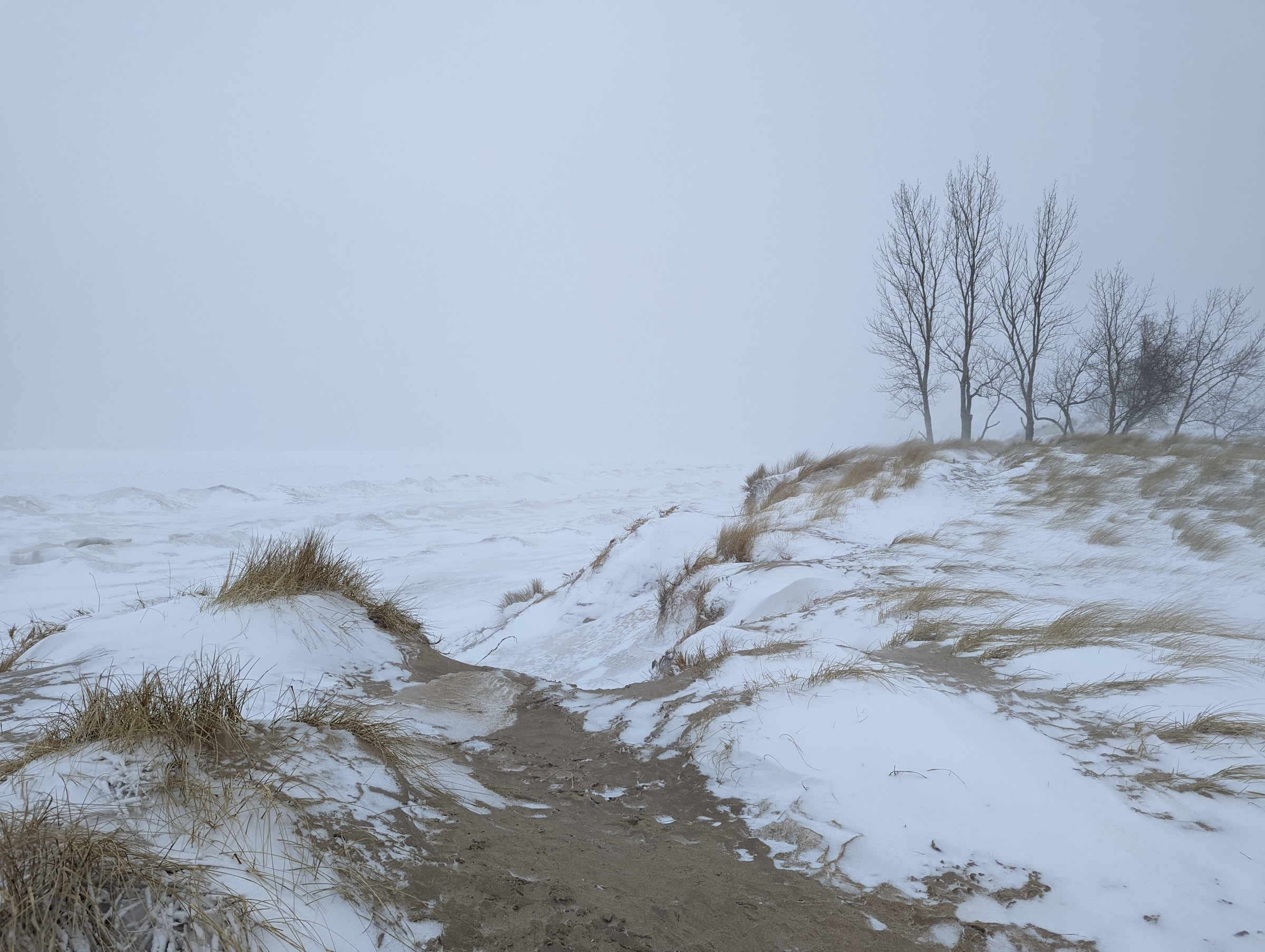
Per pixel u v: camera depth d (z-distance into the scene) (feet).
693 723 16.43
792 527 43.47
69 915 6.73
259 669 16.66
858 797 12.69
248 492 167.02
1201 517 39.99
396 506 147.33
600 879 10.12
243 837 8.56
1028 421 86.58
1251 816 11.53
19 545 87.86
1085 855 10.78
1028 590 28.53
